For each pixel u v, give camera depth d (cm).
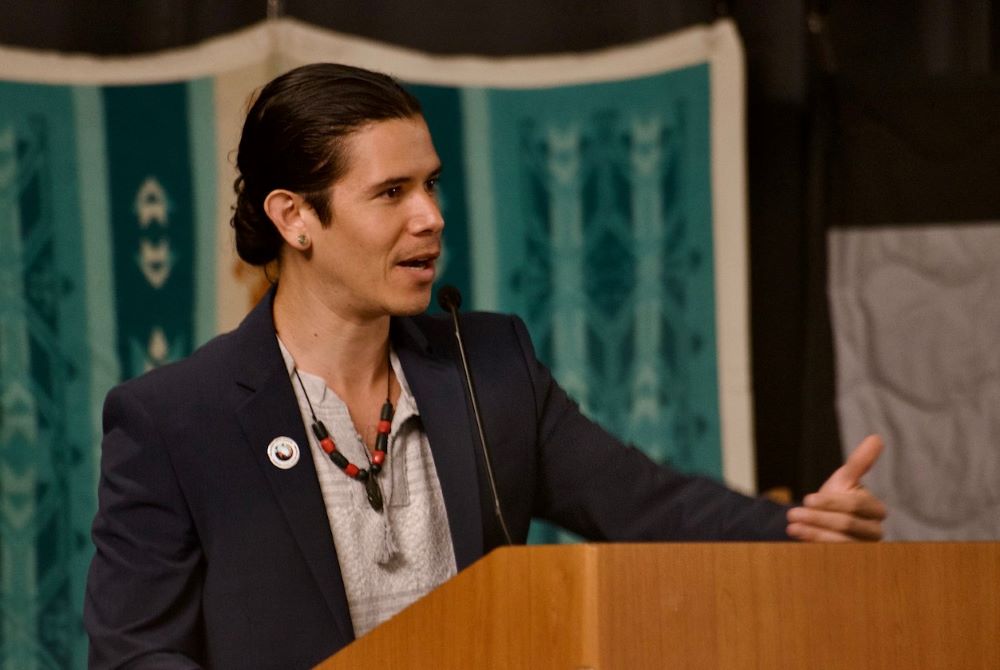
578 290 1329
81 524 1254
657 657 488
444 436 674
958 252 1341
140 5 1290
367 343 681
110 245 1275
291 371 670
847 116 1357
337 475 659
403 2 1321
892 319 1341
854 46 1370
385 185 645
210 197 1280
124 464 639
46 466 1253
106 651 612
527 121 1332
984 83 1350
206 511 632
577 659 485
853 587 511
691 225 1319
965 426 1327
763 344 1353
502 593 500
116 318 1270
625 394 1322
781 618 502
